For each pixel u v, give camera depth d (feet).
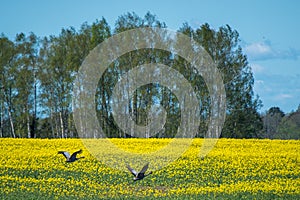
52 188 87.76
